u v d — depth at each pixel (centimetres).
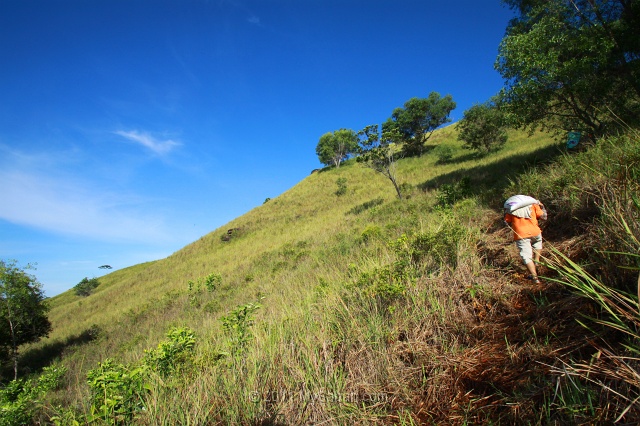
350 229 1606
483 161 2423
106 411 307
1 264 1582
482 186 1288
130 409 321
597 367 199
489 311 349
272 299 873
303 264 1295
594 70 970
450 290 397
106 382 349
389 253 650
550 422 192
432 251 501
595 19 1034
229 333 573
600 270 290
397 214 1438
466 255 469
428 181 2258
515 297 353
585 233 395
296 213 3459
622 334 222
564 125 1165
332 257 1092
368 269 565
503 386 239
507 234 560
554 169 703
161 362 441
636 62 915
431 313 366
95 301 2938
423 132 4331
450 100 4331
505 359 263
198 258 3134
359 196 3112
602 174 455
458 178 1888
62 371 847
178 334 529
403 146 4222
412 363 306
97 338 1652
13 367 1532
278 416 276
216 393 308
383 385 287
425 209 1262
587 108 1018
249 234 3328
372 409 266
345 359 337
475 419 226
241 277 1739
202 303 1520
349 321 400
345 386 295
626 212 277
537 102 1077
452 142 4153
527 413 209
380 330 359
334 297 491
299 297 669
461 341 316
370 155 1931
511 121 1185
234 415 278
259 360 350
